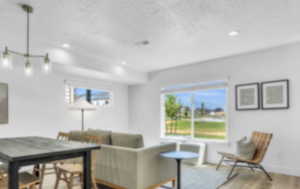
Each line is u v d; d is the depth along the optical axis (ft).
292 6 7.91
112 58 15.30
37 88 14.28
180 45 12.48
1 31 10.39
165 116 19.25
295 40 11.82
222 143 15.03
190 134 17.39
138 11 8.30
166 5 7.85
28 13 8.40
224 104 15.61
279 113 12.76
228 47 12.92
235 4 7.78
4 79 12.64
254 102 13.73
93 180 8.42
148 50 13.43
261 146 11.57
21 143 7.22
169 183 11.03
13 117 12.99
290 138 12.30
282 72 12.75
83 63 14.16
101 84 18.98
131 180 8.42
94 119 18.24
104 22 9.32
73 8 8.04
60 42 11.91
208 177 11.89
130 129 21.31
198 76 16.71
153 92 19.79
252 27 9.91
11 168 5.08
